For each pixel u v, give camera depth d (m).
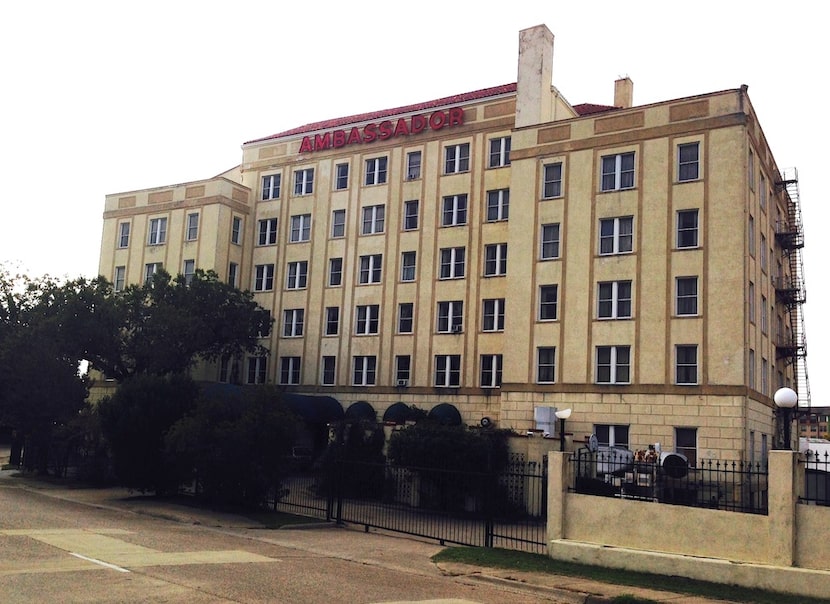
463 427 31.09
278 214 50.78
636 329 34.88
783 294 42.75
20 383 35.47
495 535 19.88
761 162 37.84
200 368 47.47
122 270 52.97
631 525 16.88
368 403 45.16
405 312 45.47
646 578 15.56
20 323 40.78
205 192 50.28
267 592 12.53
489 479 20.45
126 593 11.64
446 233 44.59
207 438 25.45
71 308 38.25
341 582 14.15
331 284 48.28
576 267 36.78
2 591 11.25
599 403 35.12
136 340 40.06
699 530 15.95
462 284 43.59
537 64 40.97
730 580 15.03
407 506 29.23
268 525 22.72
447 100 47.03
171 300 41.72
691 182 34.69
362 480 30.72
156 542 17.69
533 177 38.59
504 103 43.69
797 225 44.62
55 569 13.30
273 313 49.81
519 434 31.58
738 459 31.53
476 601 13.33
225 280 49.41
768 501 15.23
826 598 13.98
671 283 34.47
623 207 36.09
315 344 47.94
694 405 33.09
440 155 45.50
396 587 14.10
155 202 52.34
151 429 27.64
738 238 33.34
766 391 37.69
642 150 36.00
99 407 29.31
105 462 33.78
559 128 38.28
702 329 33.50
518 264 38.22
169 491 29.03
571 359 36.16
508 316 38.00
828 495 16.61
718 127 34.41
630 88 47.38
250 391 27.81
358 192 48.12
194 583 12.85
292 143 51.09
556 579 15.41
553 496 18.06
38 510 22.84
